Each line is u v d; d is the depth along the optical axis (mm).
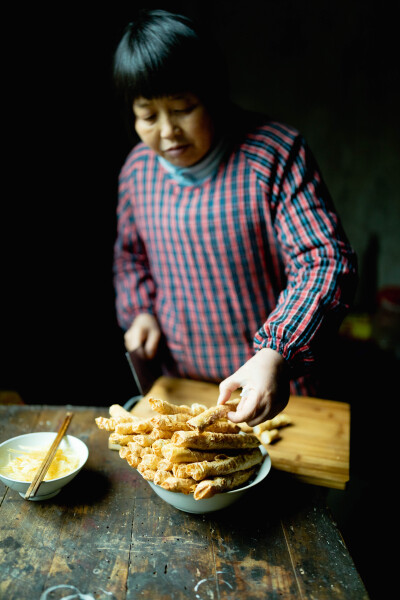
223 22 4070
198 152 1812
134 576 1181
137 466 1286
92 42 3496
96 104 3617
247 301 2066
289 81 4215
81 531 1303
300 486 1521
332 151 4344
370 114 4230
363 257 4520
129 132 2016
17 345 3770
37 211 3672
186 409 1395
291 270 1821
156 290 2363
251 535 1319
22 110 3461
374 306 4516
